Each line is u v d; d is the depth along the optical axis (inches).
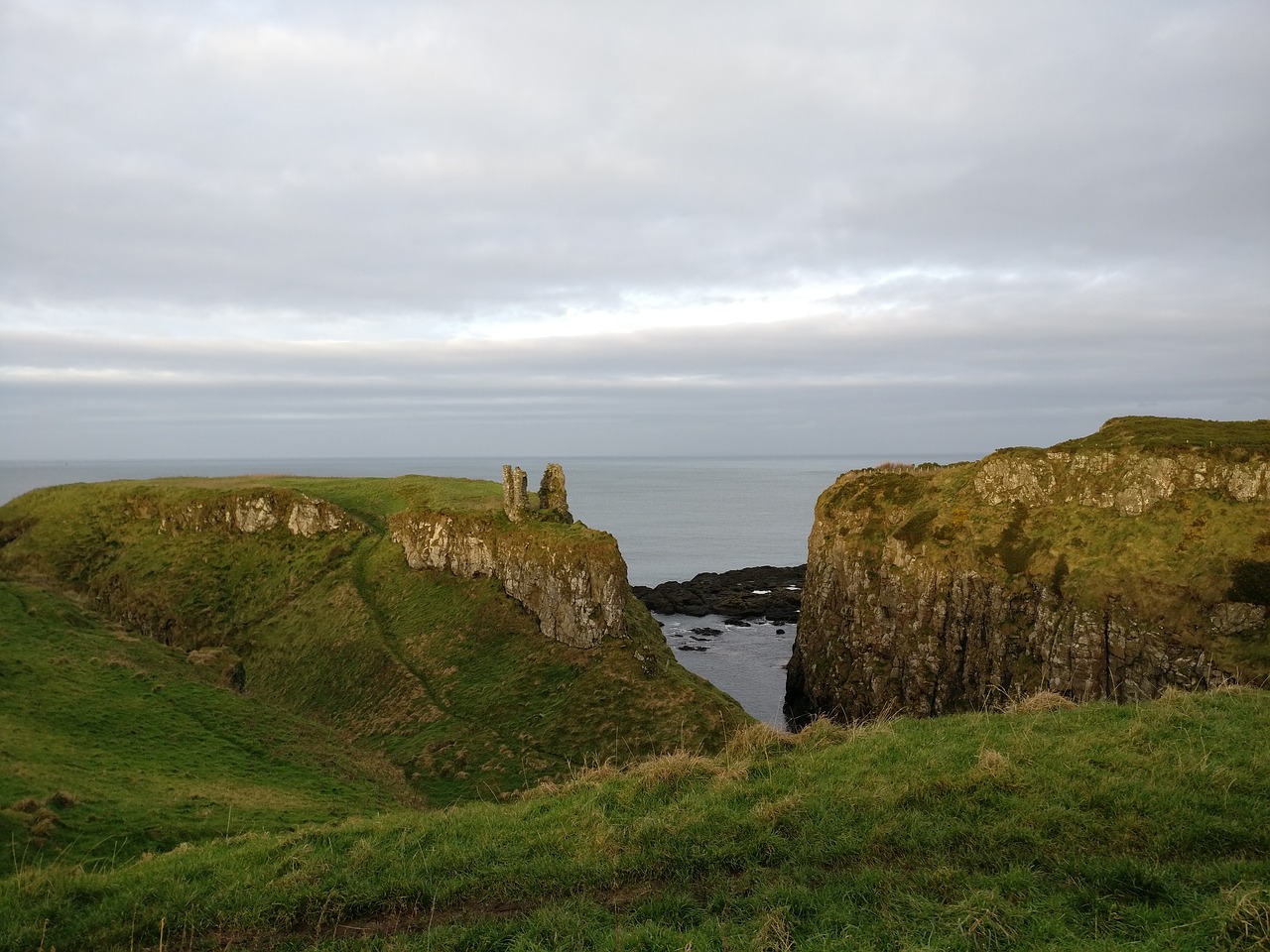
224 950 451.5
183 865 570.6
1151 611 2615.7
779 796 580.7
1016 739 641.6
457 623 2965.1
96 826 843.4
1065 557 2935.5
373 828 616.7
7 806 846.5
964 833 495.8
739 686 3590.1
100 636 1814.7
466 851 544.4
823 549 3870.6
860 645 3331.7
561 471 3683.6
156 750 1264.8
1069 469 3211.1
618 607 2664.9
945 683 3051.2
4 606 1779.0
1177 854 461.7
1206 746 593.0
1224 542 2662.4
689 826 536.4
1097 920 395.9
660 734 2150.6
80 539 4237.2
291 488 4431.6
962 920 394.6
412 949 421.7
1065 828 489.4
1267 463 2768.2
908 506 3651.6
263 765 1348.4
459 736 2271.2
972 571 3088.1
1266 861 436.5
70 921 494.9
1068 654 2726.4
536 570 2856.8
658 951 398.3
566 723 2251.5
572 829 565.6
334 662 2942.9
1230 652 2416.3
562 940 417.7
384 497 4313.5
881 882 451.2
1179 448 2970.0
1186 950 359.3
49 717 1273.4
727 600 4879.4
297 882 513.0
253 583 3713.1
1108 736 628.4
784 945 392.2
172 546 4037.9
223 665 2010.3
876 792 557.3
